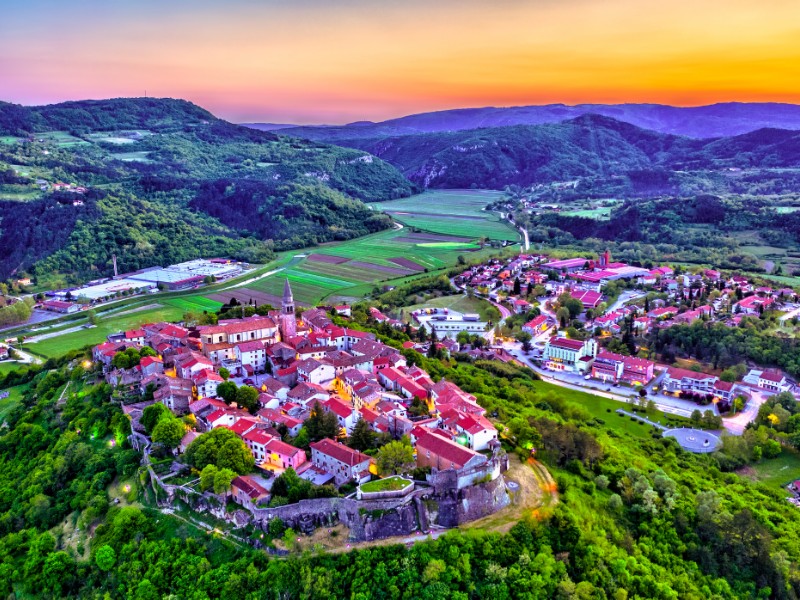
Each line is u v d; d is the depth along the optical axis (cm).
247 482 16500
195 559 15200
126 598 14988
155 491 17425
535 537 16062
